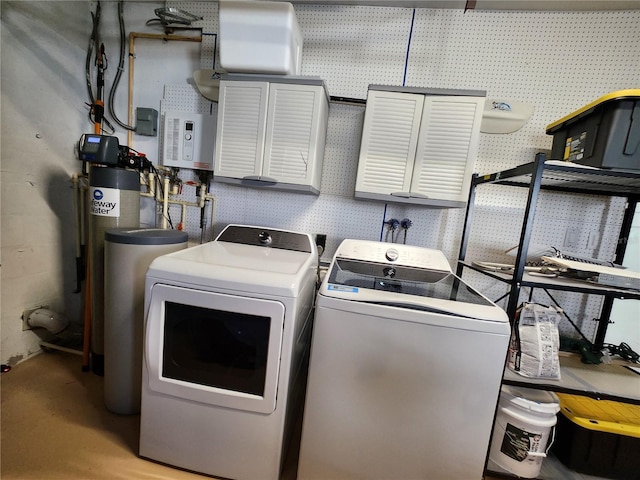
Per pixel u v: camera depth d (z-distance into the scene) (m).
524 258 1.17
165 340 1.15
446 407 1.05
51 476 1.16
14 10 1.62
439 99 1.55
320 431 1.12
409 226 1.89
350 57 1.86
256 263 1.24
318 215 1.99
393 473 1.10
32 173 1.79
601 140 1.17
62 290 2.03
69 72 1.94
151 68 2.06
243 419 1.14
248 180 1.70
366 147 1.63
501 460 1.31
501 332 1.00
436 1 1.72
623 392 1.21
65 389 1.63
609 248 1.75
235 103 1.68
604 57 1.67
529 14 1.70
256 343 1.11
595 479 1.33
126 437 1.36
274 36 1.55
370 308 1.04
